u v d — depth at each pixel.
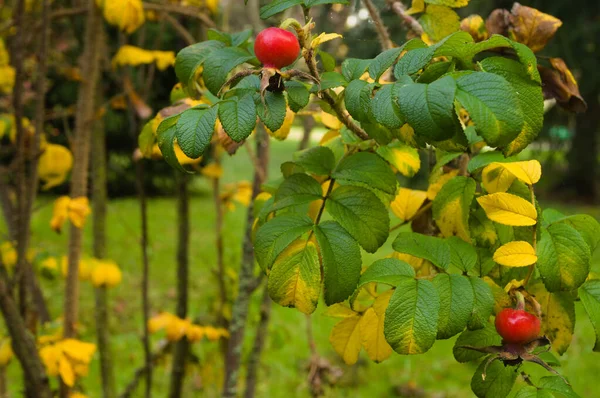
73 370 0.95
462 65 0.57
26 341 0.89
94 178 1.15
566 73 0.73
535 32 0.76
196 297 2.71
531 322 0.57
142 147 0.75
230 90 0.55
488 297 0.58
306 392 1.98
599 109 5.95
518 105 0.51
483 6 3.59
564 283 0.59
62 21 1.48
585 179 6.25
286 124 0.70
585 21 4.41
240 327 1.10
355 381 2.15
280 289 0.58
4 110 1.25
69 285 1.04
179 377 1.29
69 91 3.35
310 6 0.59
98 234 1.16
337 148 0.72
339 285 0.58
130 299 2.94
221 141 0.72
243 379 1.73
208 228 4.45
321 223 0.60
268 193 0.78
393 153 0.69
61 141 3.49
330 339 0.69
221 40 0.68
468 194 0.64
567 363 2.39
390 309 0.56
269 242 0.58
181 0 1.32
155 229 4.38
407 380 2.21
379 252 3.32
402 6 0.82
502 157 0.62
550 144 5.61
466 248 0.62
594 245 0.63
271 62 0.55
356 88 0.55
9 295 0.90
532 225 0.60
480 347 0.58
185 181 1.26
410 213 0.72
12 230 1.15
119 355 2.24
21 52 0.92
